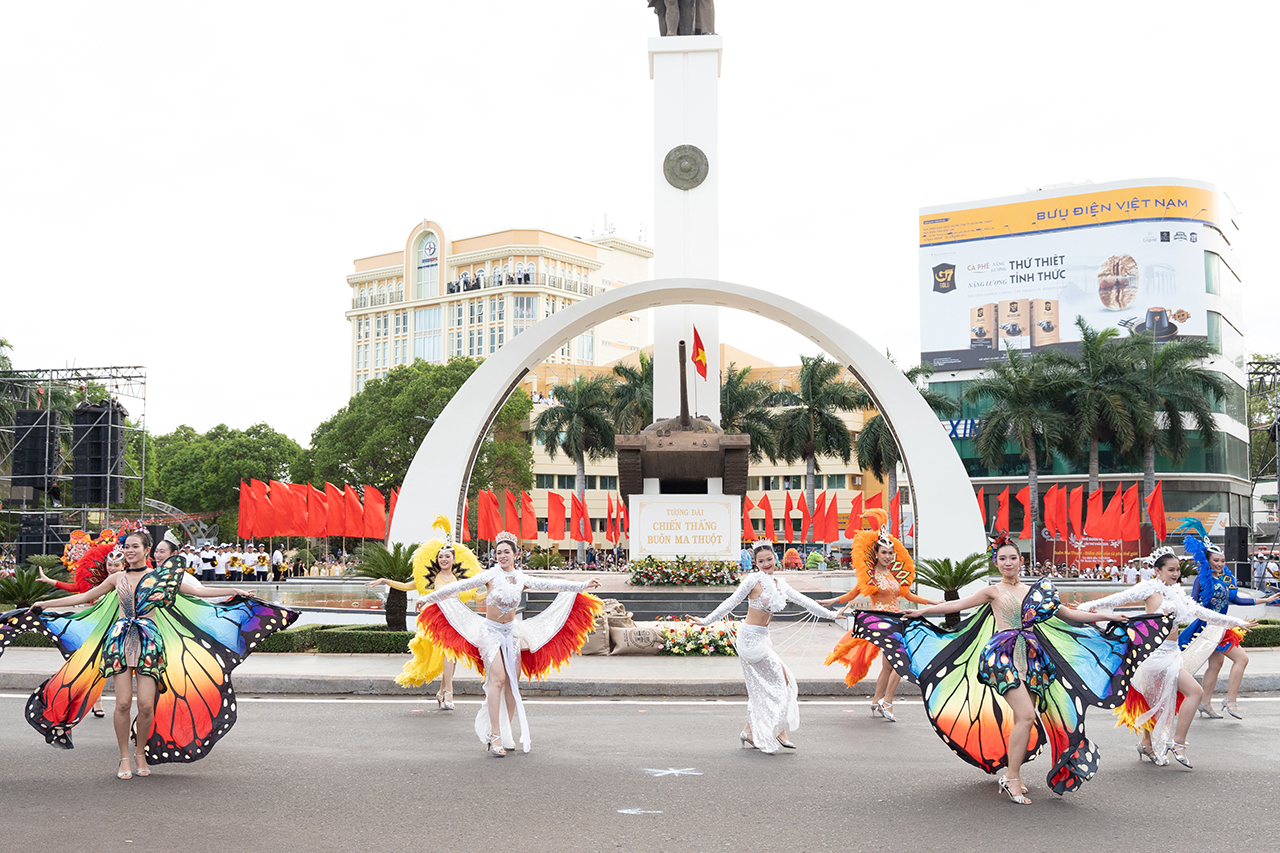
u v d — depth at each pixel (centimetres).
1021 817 638
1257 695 1209
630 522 2514
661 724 986
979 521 2200
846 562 6438
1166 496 5897
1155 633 702
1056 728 684
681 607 2186
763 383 5684
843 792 702
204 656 772
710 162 2866
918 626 749
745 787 716
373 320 12094
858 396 5412
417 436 6222
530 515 5022
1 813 636
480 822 621
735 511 2514
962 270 6475
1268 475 6756
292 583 3866
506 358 2283
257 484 3375
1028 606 688
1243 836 596
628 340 11712
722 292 2298
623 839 586
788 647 1614
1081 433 4806
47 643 1595
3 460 4247
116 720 741
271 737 910
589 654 1479
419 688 1201
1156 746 801
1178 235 6003
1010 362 5128
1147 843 580
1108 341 5109
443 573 1147
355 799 677
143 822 616
